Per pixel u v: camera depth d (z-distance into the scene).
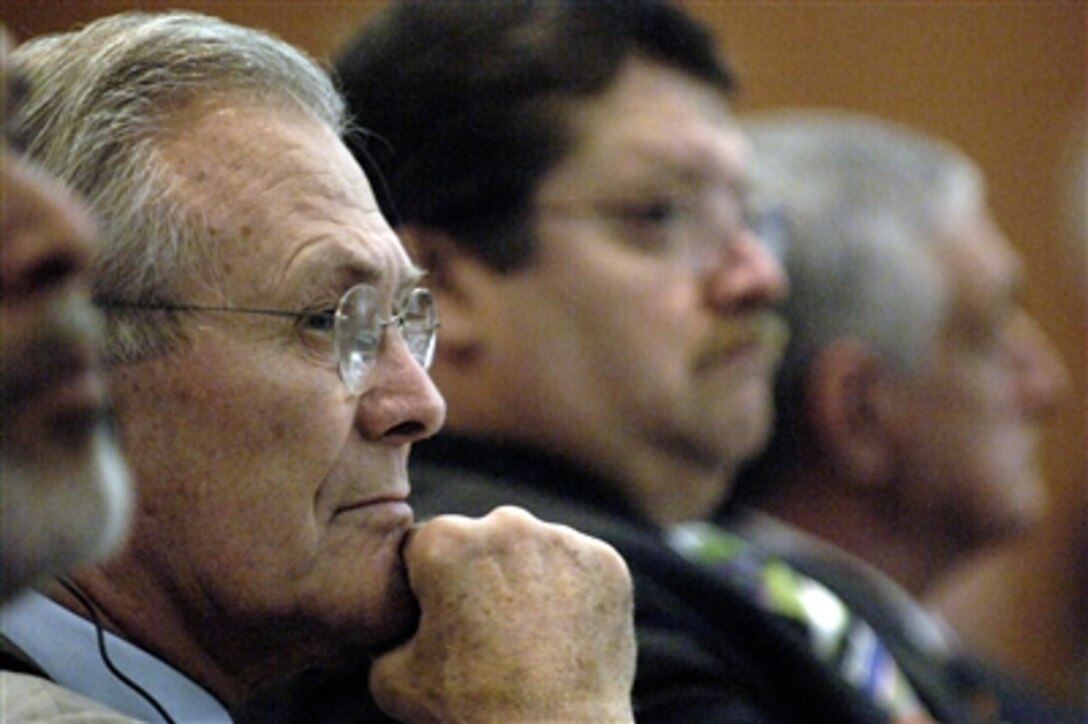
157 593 5.35
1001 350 11.08
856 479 10.76
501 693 5.57
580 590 5.79
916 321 10.80
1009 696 11.00
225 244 5.24
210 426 5.22
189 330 5.20
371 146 7.79
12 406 3.95
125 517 4.19
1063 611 17.52
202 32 5.48
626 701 5.76
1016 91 17.97
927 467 10.80
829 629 8.78
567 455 8.02
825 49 16.72
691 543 9.27
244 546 5.28
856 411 10.73
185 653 5.45
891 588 10.70
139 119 5.27
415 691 5.65
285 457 5.28
